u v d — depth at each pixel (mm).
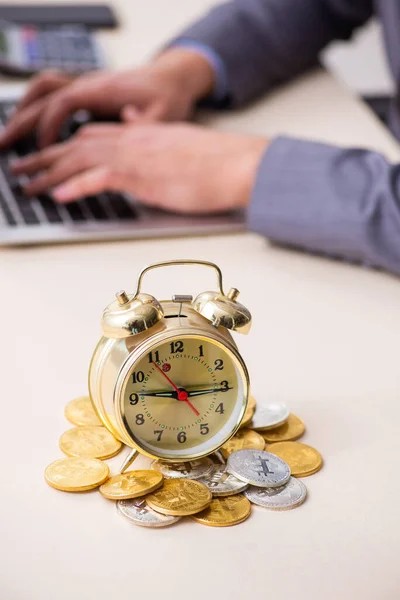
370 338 930
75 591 603
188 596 604
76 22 1656
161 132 1213
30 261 1058
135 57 1582
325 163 1095
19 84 1491
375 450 759
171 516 664
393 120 1583
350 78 2799
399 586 622
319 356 890
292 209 1082
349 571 632
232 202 1147
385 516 687
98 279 1023
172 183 1164
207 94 1430
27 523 664
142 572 622
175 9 1796
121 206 1182
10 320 930
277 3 1489
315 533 666
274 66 1484
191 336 696
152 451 707
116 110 1354
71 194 1159
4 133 1312
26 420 777
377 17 1626
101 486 688
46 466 724
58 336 907
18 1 1713
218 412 721
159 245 1113
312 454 740
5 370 844
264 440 751
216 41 1434
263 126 1389
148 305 690
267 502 688
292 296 1006
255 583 617
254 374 853
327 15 1537
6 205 1155
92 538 651
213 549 646
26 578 612
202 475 710
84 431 758
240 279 1037
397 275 1061
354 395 832
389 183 1055
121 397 689
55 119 1313
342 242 1058
